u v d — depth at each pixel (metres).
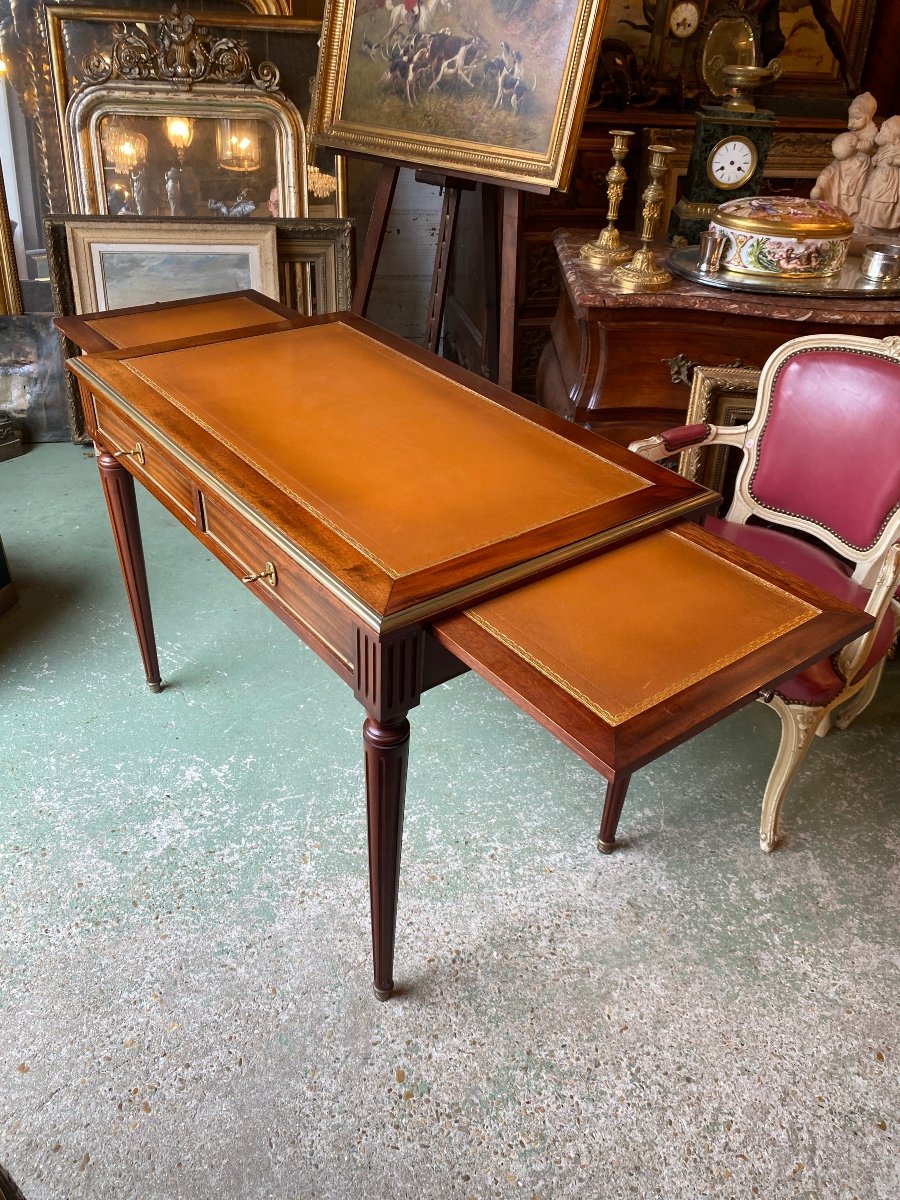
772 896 2.03
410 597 1.35
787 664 1.32
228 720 2.42
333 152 3.15
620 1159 1.56
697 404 2.67
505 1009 1.77
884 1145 1.59
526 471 1.74
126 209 3.45
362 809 2.18
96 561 3.02
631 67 3.55
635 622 1.39
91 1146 1.54
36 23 3.14
